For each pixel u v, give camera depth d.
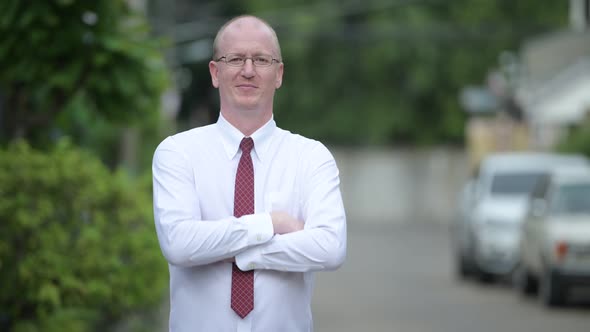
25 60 11.95
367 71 66.25
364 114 66.88
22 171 11.68
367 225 61.34
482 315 21.02
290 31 64.81
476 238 27.97
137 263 12.64
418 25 65.12
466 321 20.03
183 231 6.42
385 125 66.50
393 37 65.31
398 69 66.56
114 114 12.63
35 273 11.55
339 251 6.55
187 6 67.88
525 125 46.06
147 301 13.19
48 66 11.98
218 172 6.62
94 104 12.56
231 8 68.00
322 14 65.31
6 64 12.02
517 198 28.30
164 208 6.54
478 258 27.84
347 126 66.62
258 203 6.61
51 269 11.61
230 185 6.61
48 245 11.68
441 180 68.50
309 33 64.44
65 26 11.93
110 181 12.84
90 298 11.97
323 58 66.56
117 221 12.66
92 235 11.90
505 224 27.58
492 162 30.41
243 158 6.62
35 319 12.00
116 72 12.17
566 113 45.19
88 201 12.25
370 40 65.81
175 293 6.61
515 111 46.06
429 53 65.38
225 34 6.62
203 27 66.00
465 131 66.31
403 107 66.88
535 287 24.17
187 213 6.51
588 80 44.78
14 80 12.11
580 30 45.03
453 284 27.80
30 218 11.48
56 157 12.14
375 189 69.25
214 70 6.75
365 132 66.88
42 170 11.77
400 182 69.00
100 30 12.11
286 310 6.51
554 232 21.70
